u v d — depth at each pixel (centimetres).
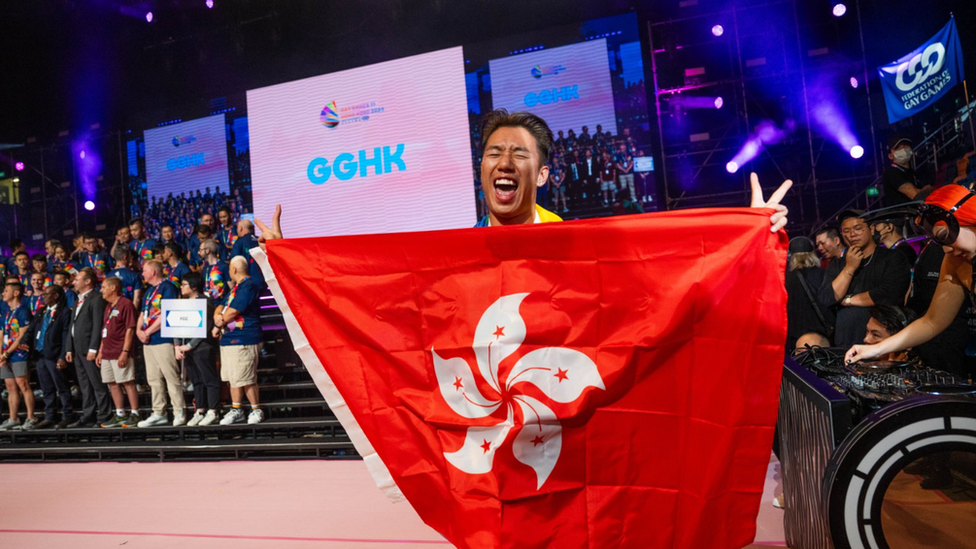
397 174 973
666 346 185
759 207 188
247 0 1059
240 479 529
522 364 190
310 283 206
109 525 430
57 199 1243
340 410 202
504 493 183
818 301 416
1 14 1049
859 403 223
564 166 923
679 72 986
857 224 387
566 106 924
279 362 707
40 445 700
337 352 204
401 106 970
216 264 761
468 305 196
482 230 198
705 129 987
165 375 655
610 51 910
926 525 201
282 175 1021
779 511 354
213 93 1157
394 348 199
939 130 794
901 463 196
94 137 1205
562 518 185
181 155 1125
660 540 184
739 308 183
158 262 711
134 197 1160
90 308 720
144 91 1177
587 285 191
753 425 180
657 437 185
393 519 400
